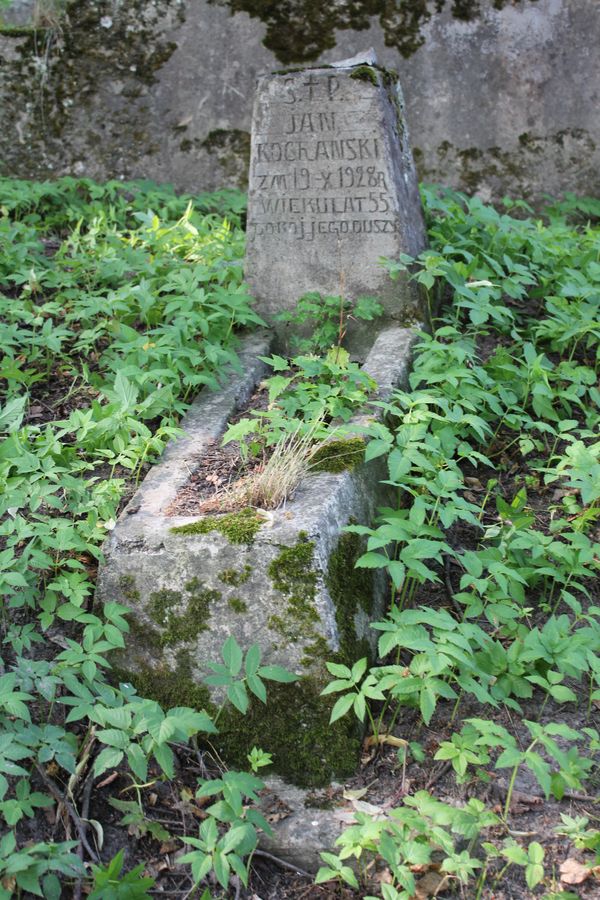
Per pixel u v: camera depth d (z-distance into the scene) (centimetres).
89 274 542
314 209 495
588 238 592
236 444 399
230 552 321
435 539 379
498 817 276
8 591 307
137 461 385
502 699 306
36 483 342
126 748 267
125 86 759
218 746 307
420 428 365
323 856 260
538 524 394
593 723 314
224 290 486
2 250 562
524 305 543
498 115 729
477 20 715
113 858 262
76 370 466
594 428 447
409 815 261
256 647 286
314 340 488
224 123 759
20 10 831
